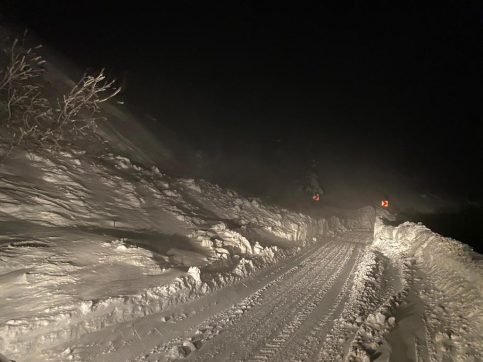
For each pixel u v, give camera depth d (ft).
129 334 17.35
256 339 18.33
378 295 24.97
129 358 15.84
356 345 16.76
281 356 16.75
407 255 35.40
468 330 17.04
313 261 37.73
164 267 23.53
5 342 14.53
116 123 55.83
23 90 34.40
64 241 22.99
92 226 27.07
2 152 29.96
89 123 43.21
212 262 27.73
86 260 21.59
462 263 24.81
